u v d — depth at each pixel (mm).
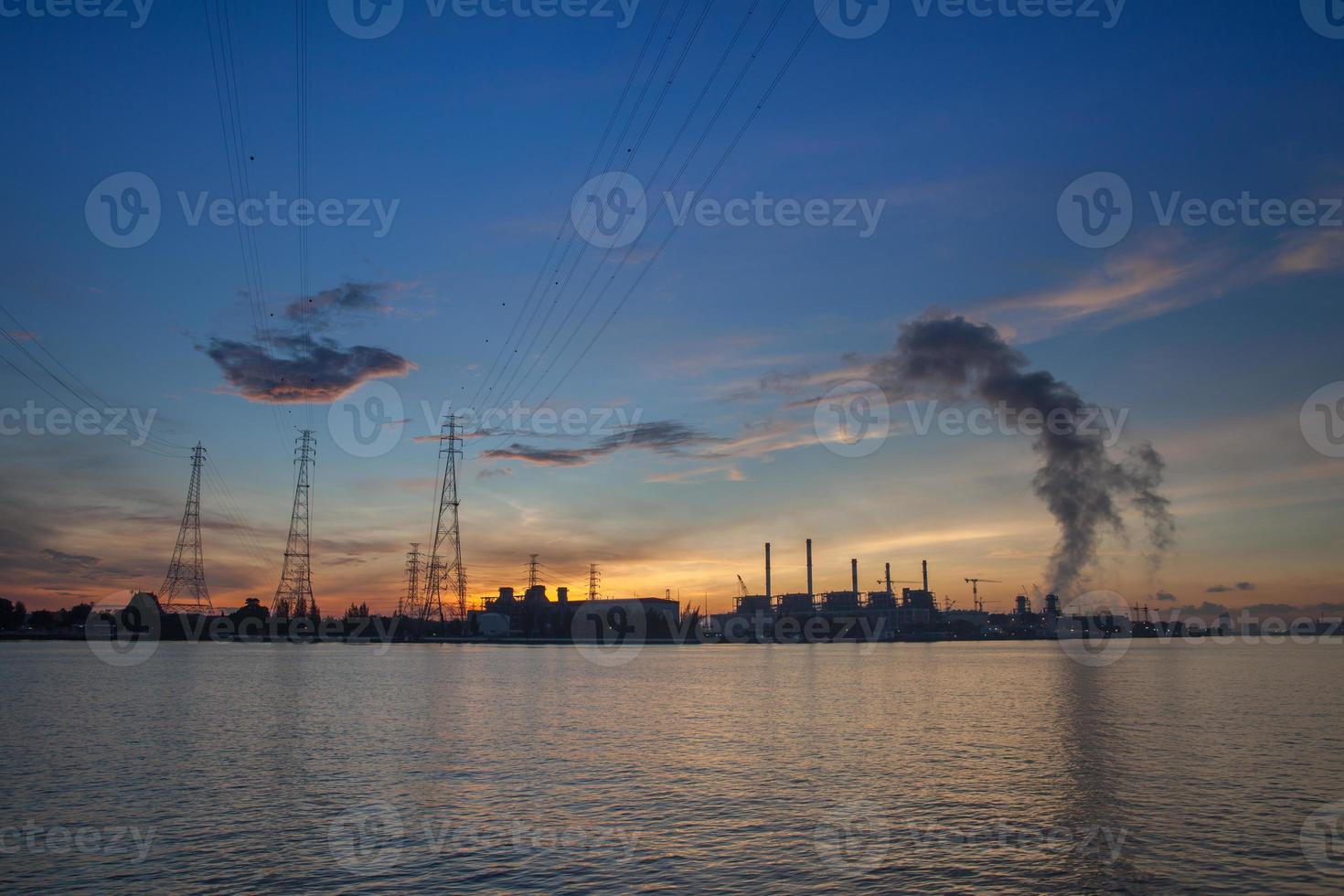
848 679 164625
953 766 61000
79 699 109938
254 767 60000
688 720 91000
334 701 109375
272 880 35188
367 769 59250
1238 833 42562
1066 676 177750
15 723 84625
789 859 38156
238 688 130750
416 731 79688
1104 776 57188
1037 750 69375
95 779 55312
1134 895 33969
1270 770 59781
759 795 51094
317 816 45531
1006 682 156625
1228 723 87750
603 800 49406
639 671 194750
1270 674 186625
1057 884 35219
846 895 33844
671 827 43344
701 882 35188
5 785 53312
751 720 90625
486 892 33969
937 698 120688
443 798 49844
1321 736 77438
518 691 129500
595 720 90562
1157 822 44531
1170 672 195000
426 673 174125
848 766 61094
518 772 58469
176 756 64500
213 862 37500
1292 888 35000
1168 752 68062
